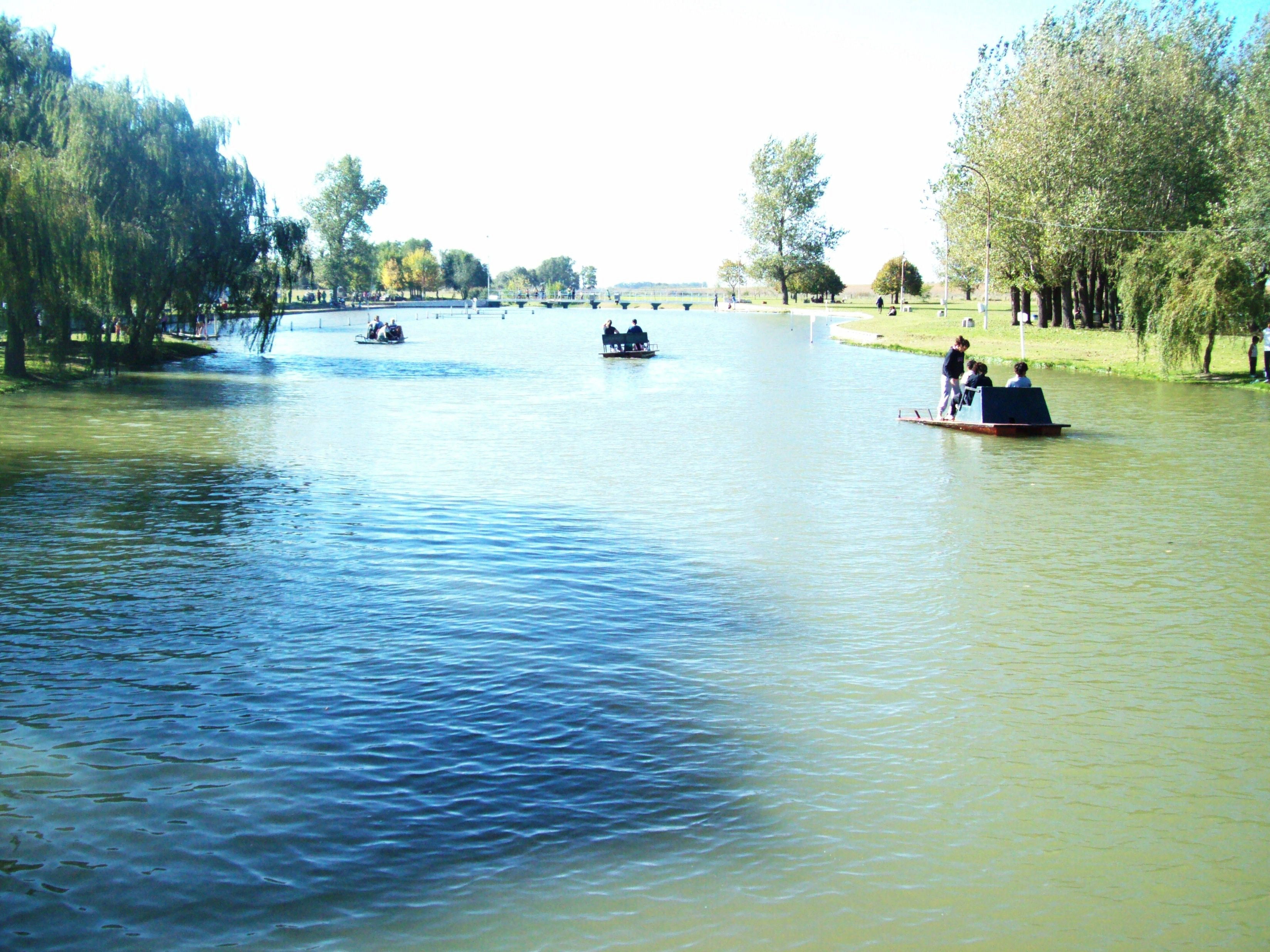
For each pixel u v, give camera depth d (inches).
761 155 5689.0
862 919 253.0
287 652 428.8
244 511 689.6
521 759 333.4
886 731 356.8
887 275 6412.4
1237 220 1744.6
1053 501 729.6
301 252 2079.2
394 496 745.0
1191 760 337.7
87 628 456.8
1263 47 2148.1
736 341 2965.1
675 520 671.1
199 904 256.5
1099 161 2330.2
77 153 1581.0
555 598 504.7
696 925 250.2
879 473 837.2
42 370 1594.5
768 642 443.2
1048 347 2278.5
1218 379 1595.7
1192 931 249.8
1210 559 578.9
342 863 274.7
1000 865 276.5
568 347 2743.6
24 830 289.0
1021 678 404.5
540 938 244.7
